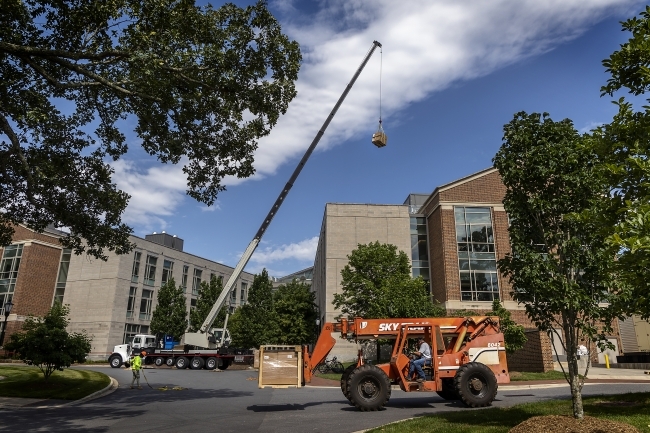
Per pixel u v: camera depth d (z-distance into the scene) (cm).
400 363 1519
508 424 964
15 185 1692
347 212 4425
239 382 2494
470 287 3834
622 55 677
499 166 978
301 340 4212
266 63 1502
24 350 1916
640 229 528
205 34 1368
